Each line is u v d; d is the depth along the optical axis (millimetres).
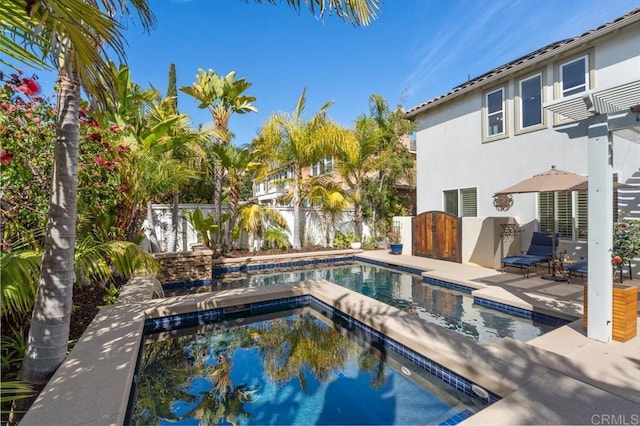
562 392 3326
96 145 6086
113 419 2910
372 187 16484
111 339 4691
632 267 8141
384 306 6566
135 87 8664
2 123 4398
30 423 2834
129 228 8461
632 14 7719
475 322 6398
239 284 10594
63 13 1976
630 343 4457
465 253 11422
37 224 5172
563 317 5852
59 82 3756
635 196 8078
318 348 5730
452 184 12977
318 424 3768
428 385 4480
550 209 9930
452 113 12984
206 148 12484
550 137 9797
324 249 15117
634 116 4172
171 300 6816
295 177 14820
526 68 10227
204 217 13836
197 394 4395
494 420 2902
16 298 3723
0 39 2010
